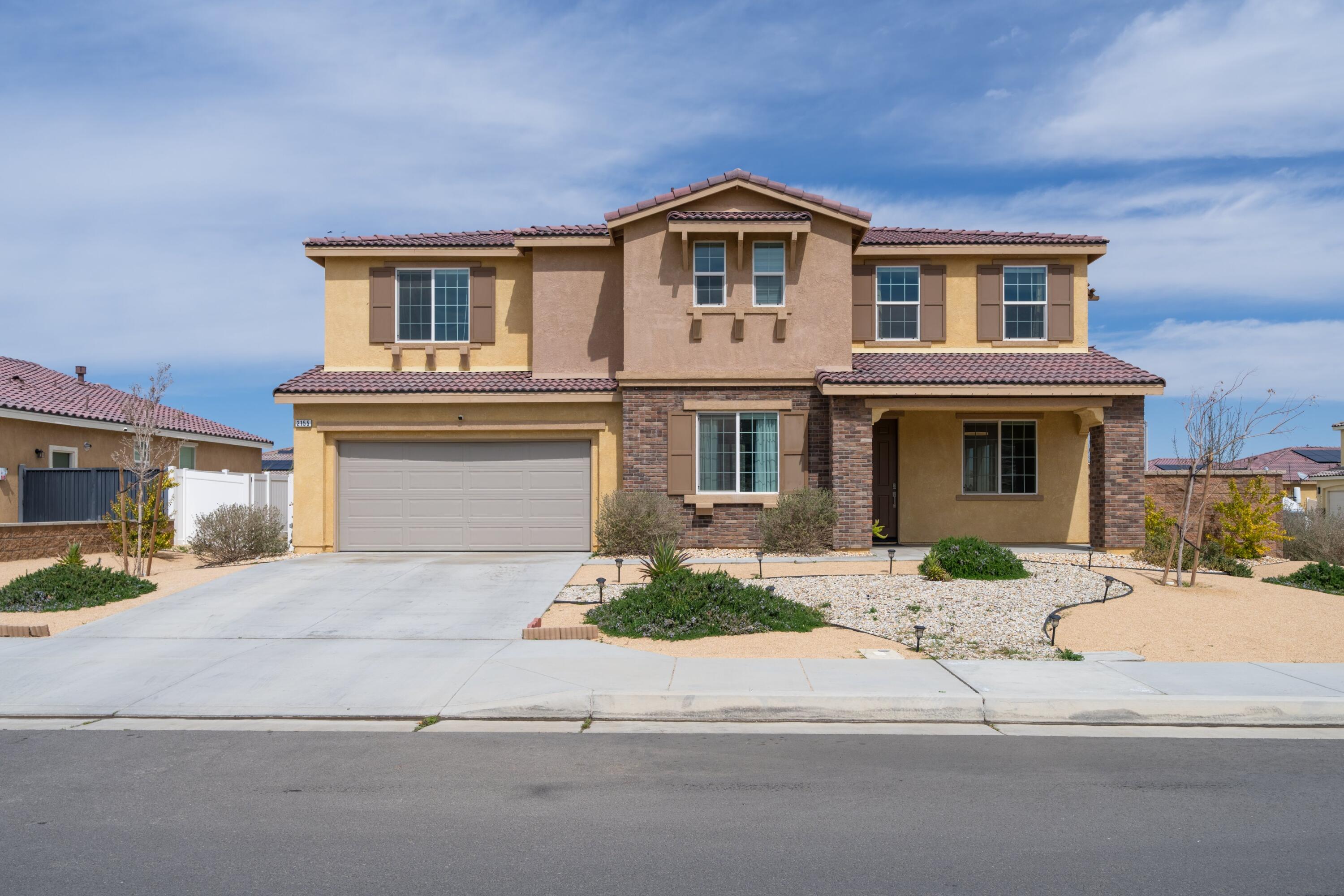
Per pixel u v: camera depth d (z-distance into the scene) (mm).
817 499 17062
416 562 16453
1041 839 5199
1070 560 15961
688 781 6207
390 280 19516
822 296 18078
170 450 22250
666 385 17969
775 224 17641
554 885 4582
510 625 11633
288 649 10406
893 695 8000
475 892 4500
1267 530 17844
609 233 18812
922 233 20203
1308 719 7785
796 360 18031
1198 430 14016
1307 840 5191
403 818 5527
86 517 20984
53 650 10422
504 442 18719
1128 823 5434
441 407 18484
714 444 18141
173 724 7812
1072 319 19328
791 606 11656
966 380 16969
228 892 4512
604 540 17094
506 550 18594
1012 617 11570
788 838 5203
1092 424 17609
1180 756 6840
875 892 4504
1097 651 10094
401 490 18641
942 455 19281
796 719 7934
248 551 17375
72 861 4910
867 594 12859
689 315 18016
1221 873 4758
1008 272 19453
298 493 18344
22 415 20750
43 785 6172
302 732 7520
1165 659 9805
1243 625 11227
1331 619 11477
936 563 14109
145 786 6145
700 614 11086
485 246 19406
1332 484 30406
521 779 6270
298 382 18438
